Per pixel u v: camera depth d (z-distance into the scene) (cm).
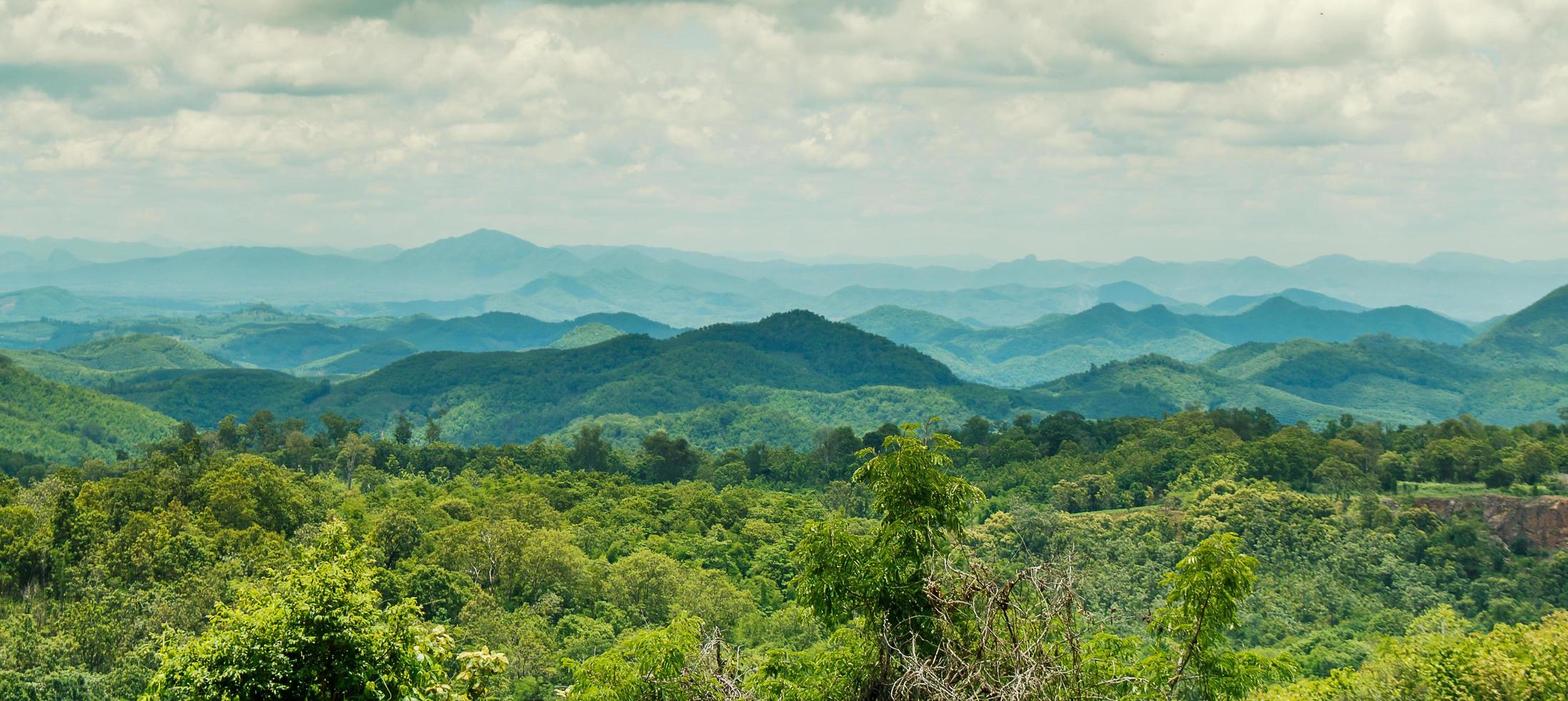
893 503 1834
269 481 8944
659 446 17138
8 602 6431
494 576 8056
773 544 10800
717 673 1847
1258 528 10706
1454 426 14750
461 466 15325
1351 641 8569
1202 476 12988
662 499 12812
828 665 1880
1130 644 1944
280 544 7581
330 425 16275
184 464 9669
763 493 14625
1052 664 1541
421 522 9525
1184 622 1895
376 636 1673
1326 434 16075
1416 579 9800
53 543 6950
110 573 6506
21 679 4962
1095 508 13162
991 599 1602
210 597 5897
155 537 6862
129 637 5544
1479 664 3659
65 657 5319
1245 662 1883
